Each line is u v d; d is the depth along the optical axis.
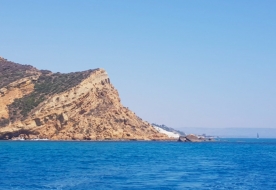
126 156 95.12
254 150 146.50
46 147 129.75
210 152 124.25
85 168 62.31
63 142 169.88
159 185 43.66
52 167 63.38
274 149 159.25
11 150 110.75
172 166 68.06
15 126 176.12
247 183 46.56
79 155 95.44
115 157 90.56
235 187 43.19
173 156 98.25
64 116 183.62
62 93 187.38
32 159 80.25
